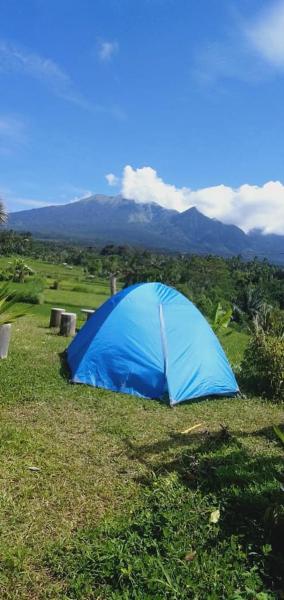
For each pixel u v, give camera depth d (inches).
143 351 324.2
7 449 208.2
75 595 127.2
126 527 156.8
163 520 161.2
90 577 133.0
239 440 254.1
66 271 3380.9
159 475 200.5
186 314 347.9
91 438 235.5
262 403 335.3
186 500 175.5
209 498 177.3
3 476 184.7
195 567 136.5
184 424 273.1
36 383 312.0
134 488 188.2
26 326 598.2
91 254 5083.7
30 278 1758.1
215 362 343.3
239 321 1409.9
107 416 270.5
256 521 159.2
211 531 155.9
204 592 127.6
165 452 226.7
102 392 309.9
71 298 1515.7
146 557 139.3
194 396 319.9
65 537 151.3
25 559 138.6
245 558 142.5
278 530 152.9
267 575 136.7
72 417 262.1
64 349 434.6
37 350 419.5
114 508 172.4
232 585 130.9
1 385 298.7
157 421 272.5
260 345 380.2
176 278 2399.1
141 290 347.6
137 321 331.6
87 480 191.2
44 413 263.3
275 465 208.7
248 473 190.2
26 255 4200.3
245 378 378.3
